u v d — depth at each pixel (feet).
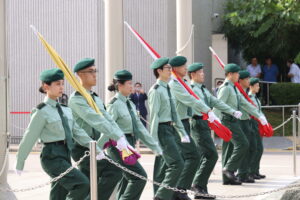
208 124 59.21
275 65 143.54
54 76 40.93
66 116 41.52
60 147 40.81
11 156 104.58
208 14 141.49
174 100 52.60
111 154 44.98
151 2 118.73
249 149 70.95
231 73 68.33
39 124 40.27
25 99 123.24
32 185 68.74
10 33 123.13
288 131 123.44
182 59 56.49
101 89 117.80
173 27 119.03
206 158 58.95
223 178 67.87
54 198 43.11
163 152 51.21
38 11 121.80
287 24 132.36
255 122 72.18
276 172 79.41
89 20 118.93
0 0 50.55
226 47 144.15
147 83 118.52
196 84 62.08
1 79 50.06
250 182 69.67
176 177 50.93
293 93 131.54
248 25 141.49
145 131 48.16
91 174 36.37
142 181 45.44
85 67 44.60
